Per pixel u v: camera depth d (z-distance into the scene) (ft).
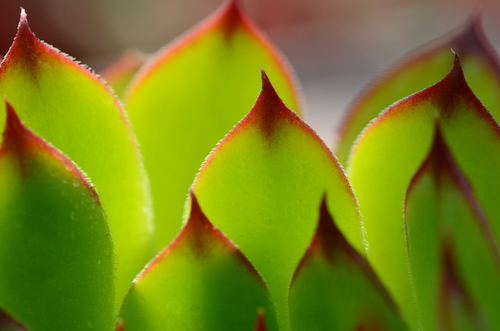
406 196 0.31
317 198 0.32
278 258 0.33
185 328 0.32
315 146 0.32
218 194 0.32
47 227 0.31
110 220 0.34
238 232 0.33
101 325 0.32
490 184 0.33
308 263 0.31
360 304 0.31
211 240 0.32
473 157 0.33
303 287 0.31
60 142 0.33
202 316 0.32
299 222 0.32
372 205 0.34
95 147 0.34
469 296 0.30
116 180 0.34
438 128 0.31
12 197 0.31
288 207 0.32
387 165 0.34
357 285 0.31
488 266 0.30
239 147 0.32
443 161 0.31
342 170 0.32
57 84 0.33
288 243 0.32
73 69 0.33
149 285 0.32
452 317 0.30
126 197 0.35
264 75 0.32
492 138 0.33
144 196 0.35
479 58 0.37
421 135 0.33
